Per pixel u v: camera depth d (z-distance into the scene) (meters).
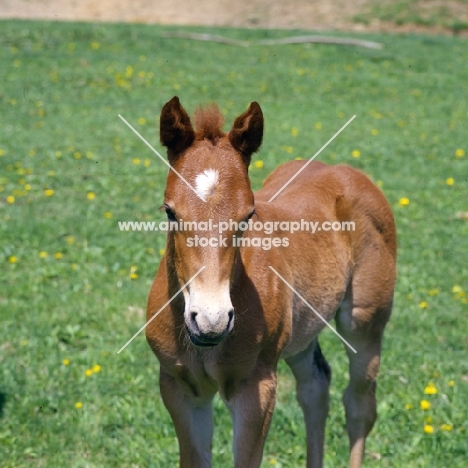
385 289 5.11
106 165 11.47
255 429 4.03
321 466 4.86
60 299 7.04
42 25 21.48
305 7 26.30
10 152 11.82
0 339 6.29
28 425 5.11
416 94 17.22
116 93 16.02
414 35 23.00
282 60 19.53
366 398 4.98
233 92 16.52
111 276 7.66
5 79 16.39
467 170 12.17
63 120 13.93
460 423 5.30
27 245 8.29
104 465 4.78
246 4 26.91
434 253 8.74
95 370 5.77
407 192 10.98
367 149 13.07
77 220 9.10
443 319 7.11
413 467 4.84
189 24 25.27
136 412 5.33
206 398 4.15
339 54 20.30
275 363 4.16
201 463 4.17
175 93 16.20
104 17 26.12
